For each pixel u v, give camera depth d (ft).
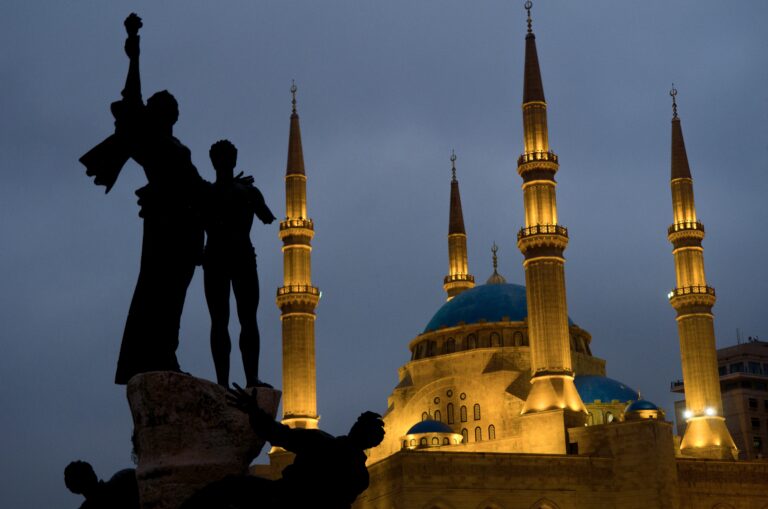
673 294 443.73
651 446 358.84
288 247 442.91
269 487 47.44
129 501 55.11
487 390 420.77
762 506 386.73
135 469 54.80
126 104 54.85
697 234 444.96
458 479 345.10
